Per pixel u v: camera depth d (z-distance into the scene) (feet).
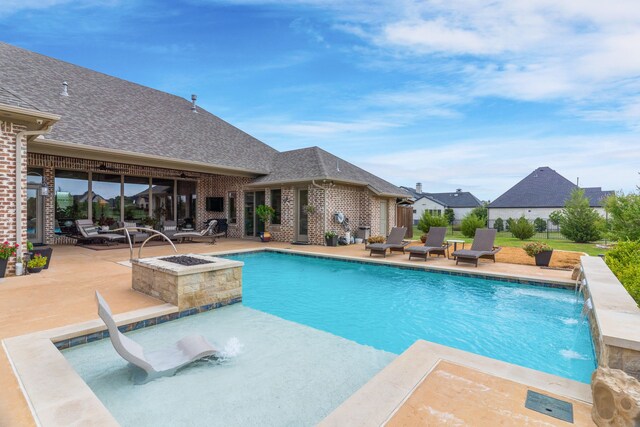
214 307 20.80
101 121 43.62
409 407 9.09
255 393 11.59
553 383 10.35
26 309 18.02
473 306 23.81
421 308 23.36
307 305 24.07
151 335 16.57
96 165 50.96
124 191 55.52
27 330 15.05
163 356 13.69
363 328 19.72
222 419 10.16
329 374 12.97
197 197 66.39
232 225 62.90
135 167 55.77
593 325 16.37
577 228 66.59
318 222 51.88
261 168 58.49
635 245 27.40
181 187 63.98
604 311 13.42
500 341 17.90
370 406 9.12
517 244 57.57
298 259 43.32
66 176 49.14
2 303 19.11
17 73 42.80
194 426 9.83
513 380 10.53
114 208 54.24
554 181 133.69
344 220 53.36
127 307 18.62
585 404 9.27
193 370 13.15
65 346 14.67
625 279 20.67
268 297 26.12
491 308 23.34
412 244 52.49
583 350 16.81
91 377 12.53
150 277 20.93
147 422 9.99
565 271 31.42
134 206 56.75
